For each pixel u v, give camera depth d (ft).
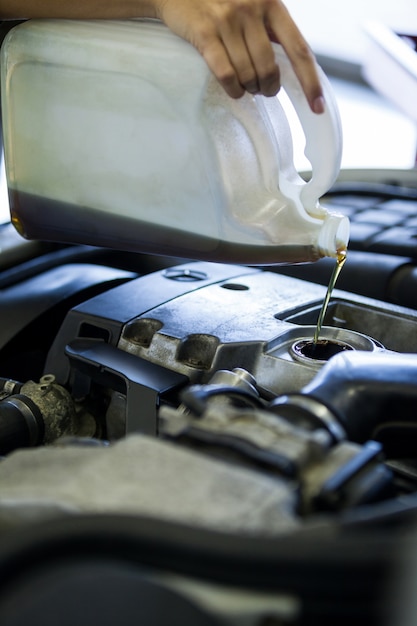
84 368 2.36
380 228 3.73
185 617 1.14
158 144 2.17
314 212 2.22
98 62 2.20
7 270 3.34
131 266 3.65
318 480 1.33
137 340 2.50
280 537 1.06
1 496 1.33
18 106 2.42
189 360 2.37
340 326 2.76
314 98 2.00
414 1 7.07
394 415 1.72
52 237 2.64
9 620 1.19
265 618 1.17
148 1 2.23
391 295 3.18
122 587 1.17
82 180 2.37
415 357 1.91
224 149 2.10
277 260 2.21
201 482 1.25
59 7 2.37
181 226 2.24
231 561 1.03
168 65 2.09
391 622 1.05
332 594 1.06
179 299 2.70
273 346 2.36
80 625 1.19
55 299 2.89
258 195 2.20
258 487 1.23
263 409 1.70
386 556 1.02
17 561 1.05
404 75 4.47
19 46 2.37
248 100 2.14
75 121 2.31
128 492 1.24
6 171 2.54
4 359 2.79
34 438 2.18
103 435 2.49
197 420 1.43
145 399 2.16
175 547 1.05
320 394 1.65
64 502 1.25
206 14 2.02
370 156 7.00
